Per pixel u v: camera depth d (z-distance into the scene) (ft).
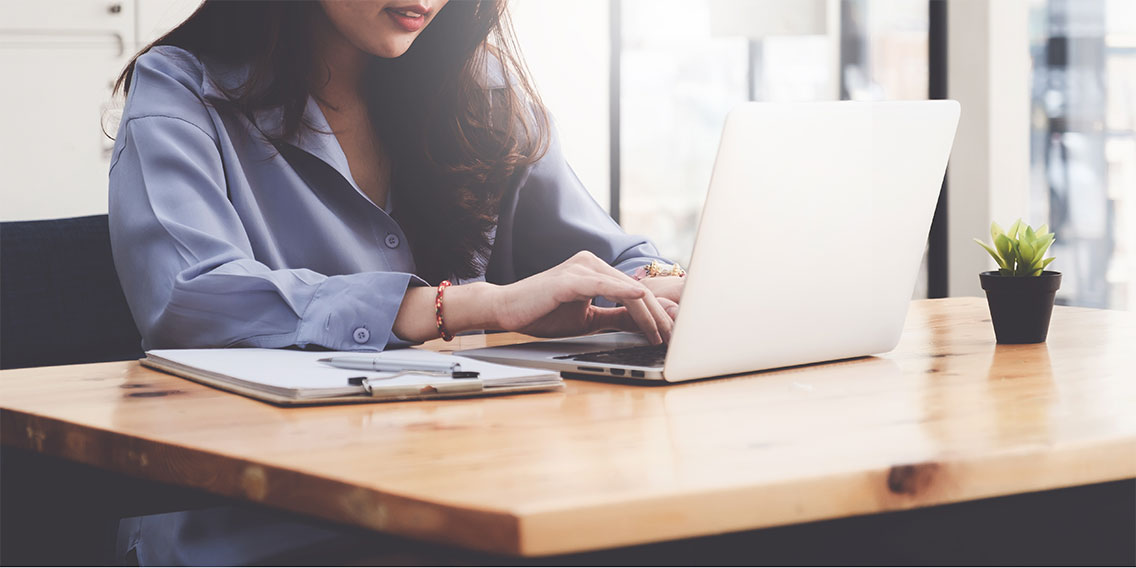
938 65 12.73
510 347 3.61
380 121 4.85
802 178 3.05
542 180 5.24
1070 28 11.80
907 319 4.58
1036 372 3.18
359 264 4.45
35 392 2.94
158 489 2.83
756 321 3.08
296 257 4.39
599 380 3.07
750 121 2.85
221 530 3.58
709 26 12.08
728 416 2.51
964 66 12.53
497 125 5.02
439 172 4.81
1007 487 2.12
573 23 11.42
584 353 3.36
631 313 3.37
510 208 5.25
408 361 2.93
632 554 1.86
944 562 2.16
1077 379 3.05
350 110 4.78
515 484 1.87
